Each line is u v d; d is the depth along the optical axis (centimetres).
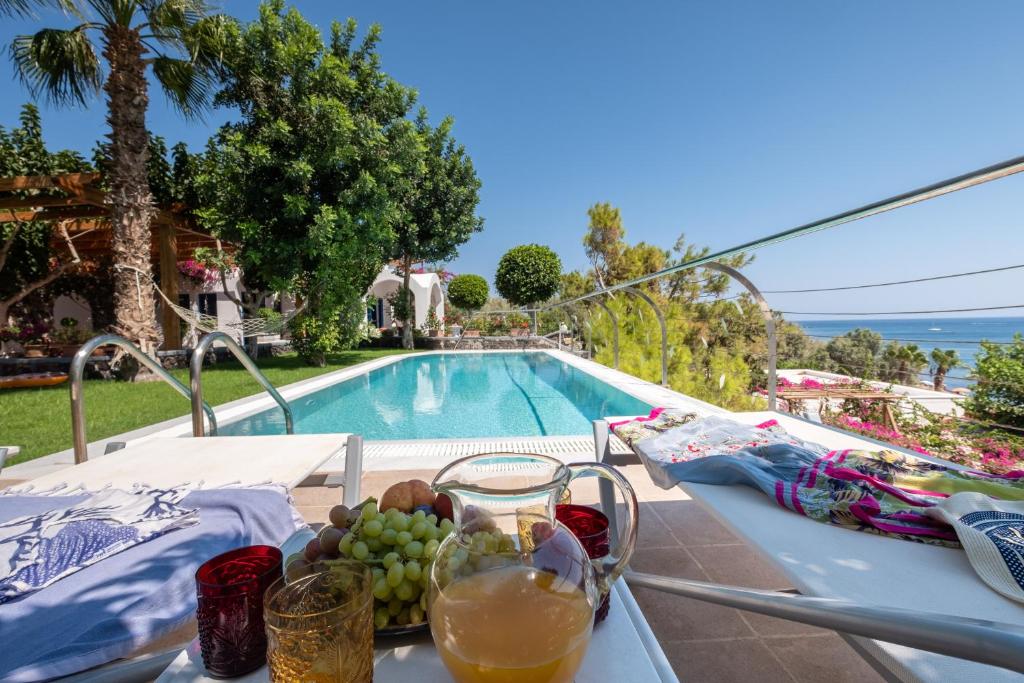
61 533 104
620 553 73
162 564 102
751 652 149
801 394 543
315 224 945
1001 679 67
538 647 56
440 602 61
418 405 705
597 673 68
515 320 1809
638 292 590
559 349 1402
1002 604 84
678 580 99
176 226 991
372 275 1220
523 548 63
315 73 952
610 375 736
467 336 1603
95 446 370
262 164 898
